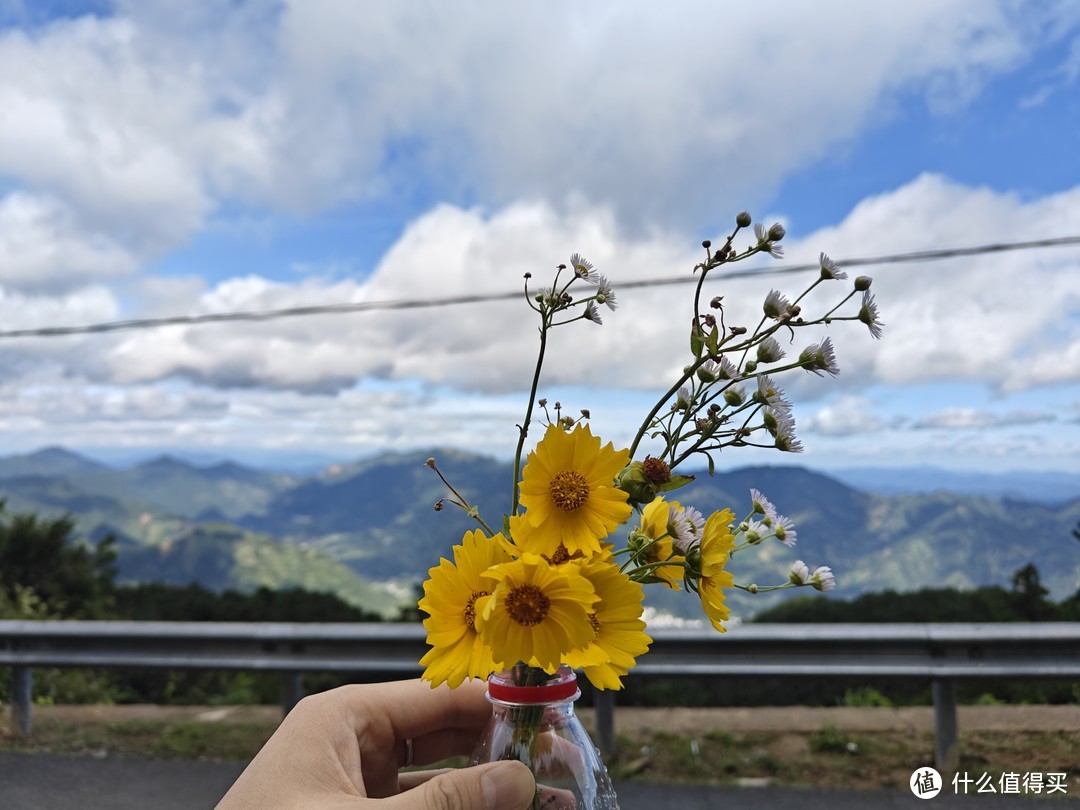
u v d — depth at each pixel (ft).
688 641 15.74
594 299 3.45
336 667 17.24
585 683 18.06
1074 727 15.87
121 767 15.96
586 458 3.26
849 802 13.37
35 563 58.08
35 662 18.04
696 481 3.33
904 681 15.01
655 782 14.38
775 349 3.40
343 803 3.80
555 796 3.74
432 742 4.94
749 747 15.88
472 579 3.26
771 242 3.44
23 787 14.89
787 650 15.56
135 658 17.92
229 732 18.01
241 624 17.80
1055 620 32.24
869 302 3.34
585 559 3.20
